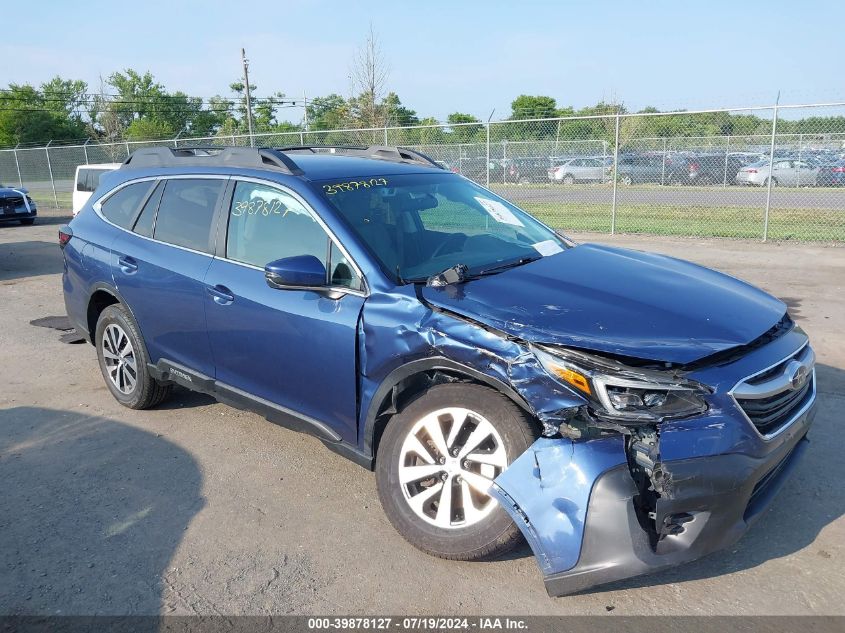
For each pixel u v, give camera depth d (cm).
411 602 285
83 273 493
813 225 1473
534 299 300
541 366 269
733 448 259
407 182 406
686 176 2122
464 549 297
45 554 324
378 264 332
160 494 378
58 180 2736
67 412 497
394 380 311
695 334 278
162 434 455
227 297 383
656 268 356
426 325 300
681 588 289
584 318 284
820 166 1875
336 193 370
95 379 570
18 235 1692
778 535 325
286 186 375
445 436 305
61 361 621
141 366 464
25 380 570
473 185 445
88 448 437
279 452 427
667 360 263
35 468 411
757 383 271
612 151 2103
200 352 414
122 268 455
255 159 406
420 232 372
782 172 1958
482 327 287
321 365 342
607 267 349
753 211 1723
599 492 253
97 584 301
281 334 357
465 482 297
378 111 2575
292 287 335
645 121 2242
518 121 1447
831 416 454
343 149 498
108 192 498
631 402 257
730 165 2094
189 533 339
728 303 313
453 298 305
